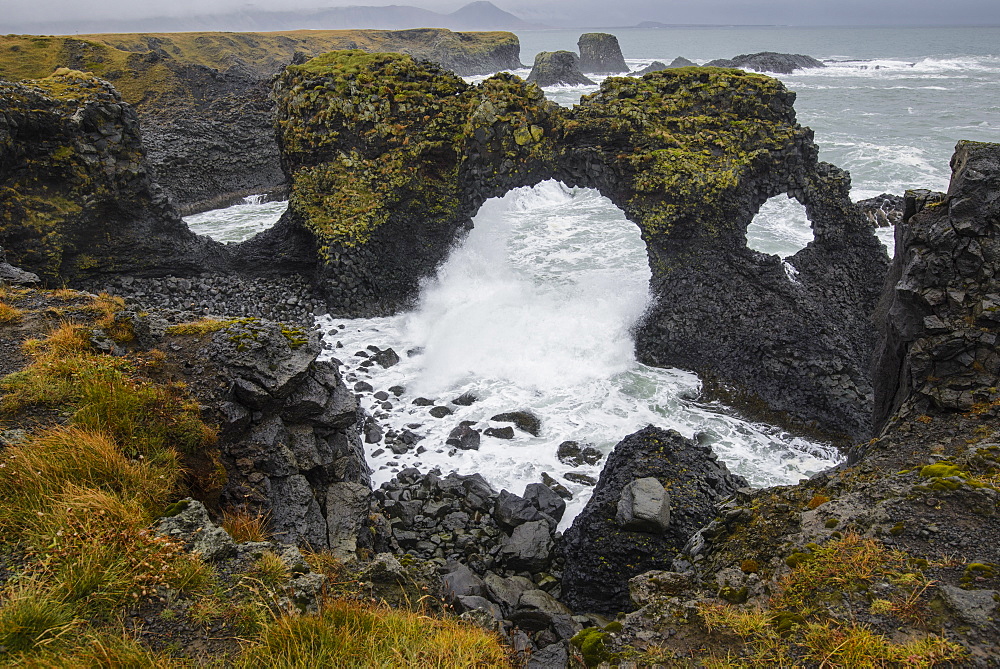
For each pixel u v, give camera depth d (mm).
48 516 9742
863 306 31469
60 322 16797
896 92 100562
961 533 10312
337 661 8688
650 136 32438
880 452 14641
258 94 65625
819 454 24625
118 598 8797
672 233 31812
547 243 42969
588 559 16750
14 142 29281
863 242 32250
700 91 33438
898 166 55812
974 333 15812
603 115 33500
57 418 12773
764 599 10062
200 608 8922
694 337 29922
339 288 33938
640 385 28453
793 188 32406
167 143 57312
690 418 26516
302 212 35188
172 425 13758
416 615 10359
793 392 26891
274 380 15812
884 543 10383
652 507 16406
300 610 9336
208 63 114750
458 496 20688
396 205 35094
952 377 15867
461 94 35719
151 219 33406
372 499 19984
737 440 25203
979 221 16594
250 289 34500
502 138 33656
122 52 73688
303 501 15234
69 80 32188
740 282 30391
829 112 83375
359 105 34500
